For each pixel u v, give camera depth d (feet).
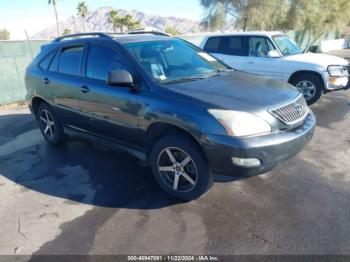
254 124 9.56
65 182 13.20
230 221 10.07
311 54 26.45
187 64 13.37
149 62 12.27
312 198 11.19
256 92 10.95
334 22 84.12
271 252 8.68
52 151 16.71
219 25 81.30
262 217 10.19
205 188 10.65
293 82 24.86
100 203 11.45
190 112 10.00
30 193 12.47
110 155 15.76
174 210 10.80
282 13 74.64
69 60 14.99
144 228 9.92
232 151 9.41
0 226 10.43
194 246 9.04
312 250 8.70
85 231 9.92
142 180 13.03
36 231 10.06
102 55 13.28
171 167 11.27
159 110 10.72
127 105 11.84
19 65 31.40
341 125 19.71
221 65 14.79
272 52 25.49
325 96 28.86
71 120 15.37
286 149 10.01
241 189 11.93
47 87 15.92
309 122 11.36
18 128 21.57
